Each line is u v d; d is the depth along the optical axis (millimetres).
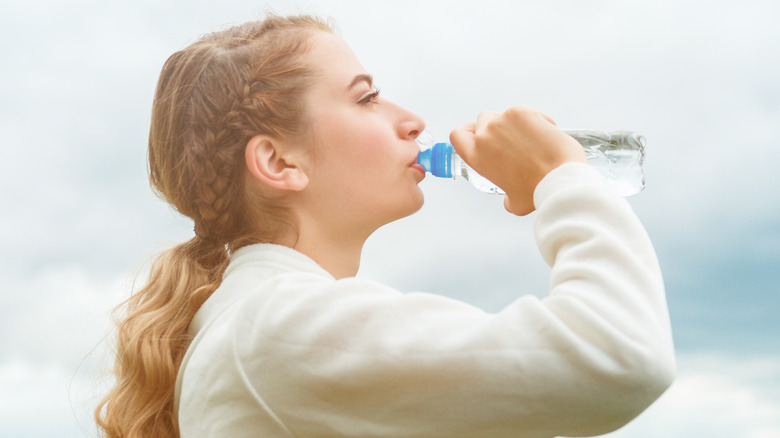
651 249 950
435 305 933
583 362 854
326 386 915
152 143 1376
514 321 885
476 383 869
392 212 1249
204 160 1260
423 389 883
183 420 1054
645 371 859
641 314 882
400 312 919
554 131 1073
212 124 1259
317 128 1231
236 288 1145
